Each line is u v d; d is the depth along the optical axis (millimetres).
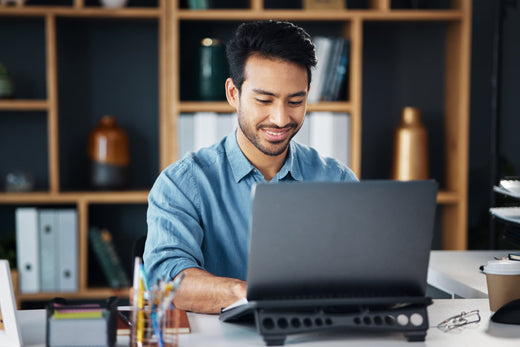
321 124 3117
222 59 3127
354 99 3131
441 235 3541
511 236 1917
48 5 3279
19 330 1287
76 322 1238
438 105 3486
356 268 1292
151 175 3414
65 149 3350
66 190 3322
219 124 3076
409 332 1294
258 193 1213
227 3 3342
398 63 3461
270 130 1637
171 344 1253
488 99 3520
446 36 3432
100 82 3355
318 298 1299
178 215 1707
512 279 1494
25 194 3096
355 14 3125
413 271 1316
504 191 1909
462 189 3225
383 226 1274
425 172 3229
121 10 3064
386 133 3479
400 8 3410
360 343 1286
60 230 3088
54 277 3098
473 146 3537
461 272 1973
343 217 1255
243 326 1405
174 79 3070
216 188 1793
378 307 1322
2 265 1273
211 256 1792
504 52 3498
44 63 3309
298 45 1589
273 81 1587
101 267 3311
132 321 1267
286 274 1272
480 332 1360
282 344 1266
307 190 1228
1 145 3340
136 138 3391
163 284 1247
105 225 3426
